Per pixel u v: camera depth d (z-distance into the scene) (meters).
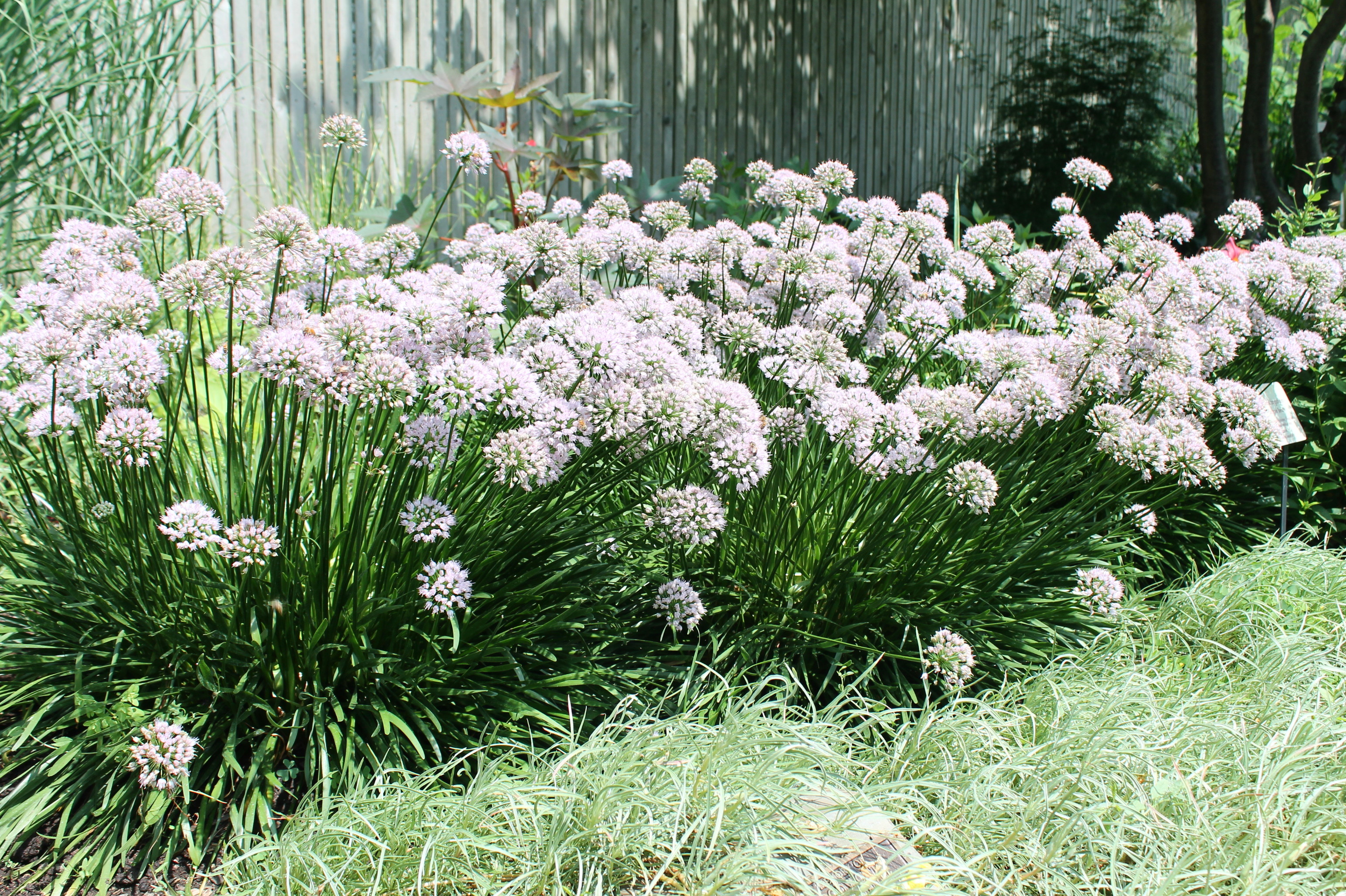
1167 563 4.48
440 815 2.33
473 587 2.94
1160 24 14.31
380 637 2.86
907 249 4.74
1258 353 4.79
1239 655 3.45
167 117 5.95
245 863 2.34
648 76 9.53
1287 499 4.77
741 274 5.01
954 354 3.99
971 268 4.68
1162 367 3.90
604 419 2.80
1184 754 2.76
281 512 2.59
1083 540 3.67
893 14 12.62
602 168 5.34
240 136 6.96
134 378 2.46
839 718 3.06
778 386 3.86
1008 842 2.41
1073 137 12.74
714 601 3.40
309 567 2.69
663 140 9.79
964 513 3.43
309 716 2.67
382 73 5.62
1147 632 3.74
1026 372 3.57
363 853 2.28
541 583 3.06
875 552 3.32
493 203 6.54
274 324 2.73
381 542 2.79
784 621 3.33
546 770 2.52
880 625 3.42
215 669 2.69
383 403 2.47
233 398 2.69
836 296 3.87
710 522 2.91
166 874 2.34
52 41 4.51
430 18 7.86
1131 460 3.39
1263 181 10.34
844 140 12.20
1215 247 9.45
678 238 4.16
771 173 4.56
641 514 3.22
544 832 2.29
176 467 3.27
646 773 2.44
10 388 3.09
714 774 2.39
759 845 2.16
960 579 3.48
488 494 2.94
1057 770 2.64
